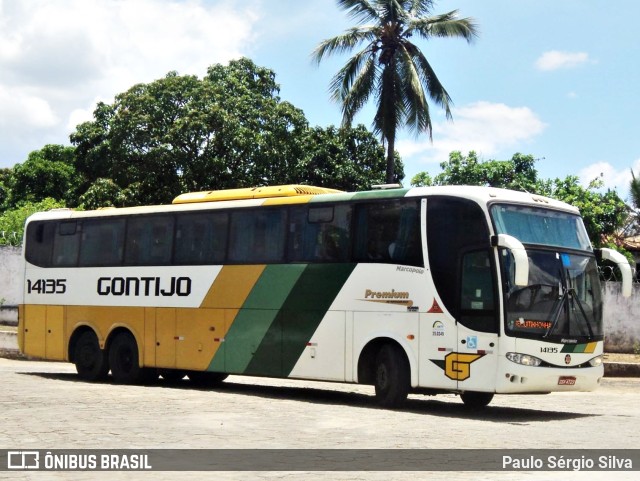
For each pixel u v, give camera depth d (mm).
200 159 42281
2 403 14789
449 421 13719
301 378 16578
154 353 19062
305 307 16594
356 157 47625
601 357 15281
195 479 8422
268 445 10586
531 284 14523
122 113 43281
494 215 14539
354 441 11078
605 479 8750
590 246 15734
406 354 15297
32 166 62406
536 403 18203
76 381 20031
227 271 17922
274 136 43719
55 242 21281
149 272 19312
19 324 21781
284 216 17188
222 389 19328
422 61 32969
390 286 15453
